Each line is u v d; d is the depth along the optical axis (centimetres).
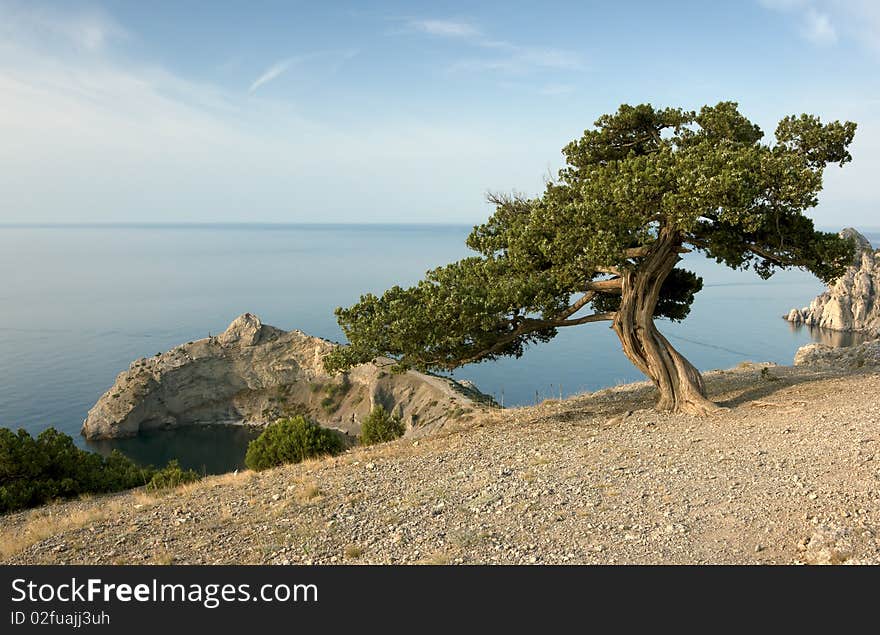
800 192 1466
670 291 2286
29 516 1962
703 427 1695
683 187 1488
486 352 2098
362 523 1198
